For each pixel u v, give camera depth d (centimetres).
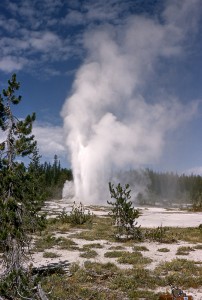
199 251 2162
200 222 3878
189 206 7462
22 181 1262
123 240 2519
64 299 1222
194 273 1593
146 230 2833
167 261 1838
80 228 3167
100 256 1970
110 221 3725
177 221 3991
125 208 2620
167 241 2500
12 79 1327
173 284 1436
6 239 1200
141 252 2103
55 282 1380
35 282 1143
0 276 1182
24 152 1309
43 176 1332
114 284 1398
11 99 1320
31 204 1260
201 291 1368
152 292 1311
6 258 1200
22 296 1066
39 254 1975
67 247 2152
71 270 1603
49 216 3819
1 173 1240
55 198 8394
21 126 1288
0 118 1304
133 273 1555
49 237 1585
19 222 1228
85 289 1314
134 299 1247
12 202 1210
